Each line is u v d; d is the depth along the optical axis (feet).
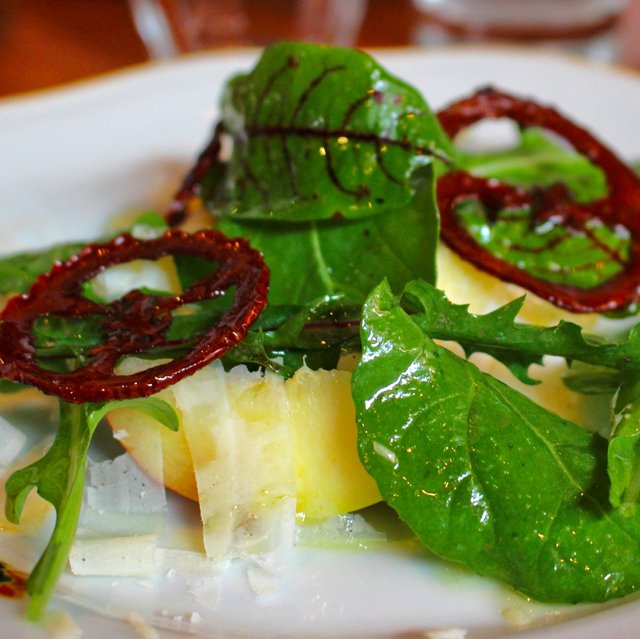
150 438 0.54
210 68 0.99
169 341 0.53
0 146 0.88
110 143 0.92
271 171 0.62
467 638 0.49
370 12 1.48
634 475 0.50
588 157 0.71
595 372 0.56
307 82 0.60
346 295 0.59
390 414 0.49
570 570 0.49
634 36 1.40
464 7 1.40
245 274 0.54
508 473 0.50
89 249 0.57
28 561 0.52
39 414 0.57
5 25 1.41
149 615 0.50
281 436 0.53
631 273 0.65
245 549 0.53
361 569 0.53
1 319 0.53
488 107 0.71
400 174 0.59
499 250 0.65
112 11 1.48
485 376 0.53
